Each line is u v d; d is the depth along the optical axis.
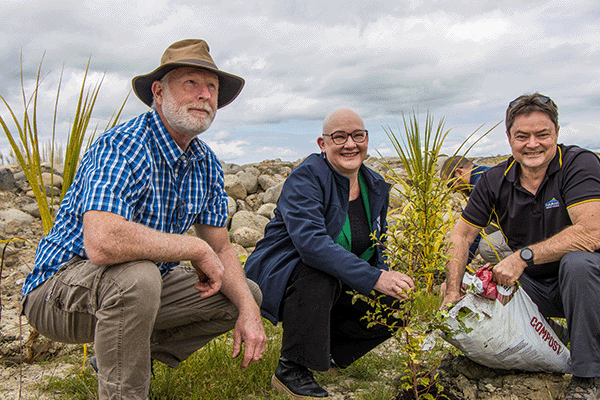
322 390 2.17
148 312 1.67
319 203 2.31
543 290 2.36
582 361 1.98
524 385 2.15
